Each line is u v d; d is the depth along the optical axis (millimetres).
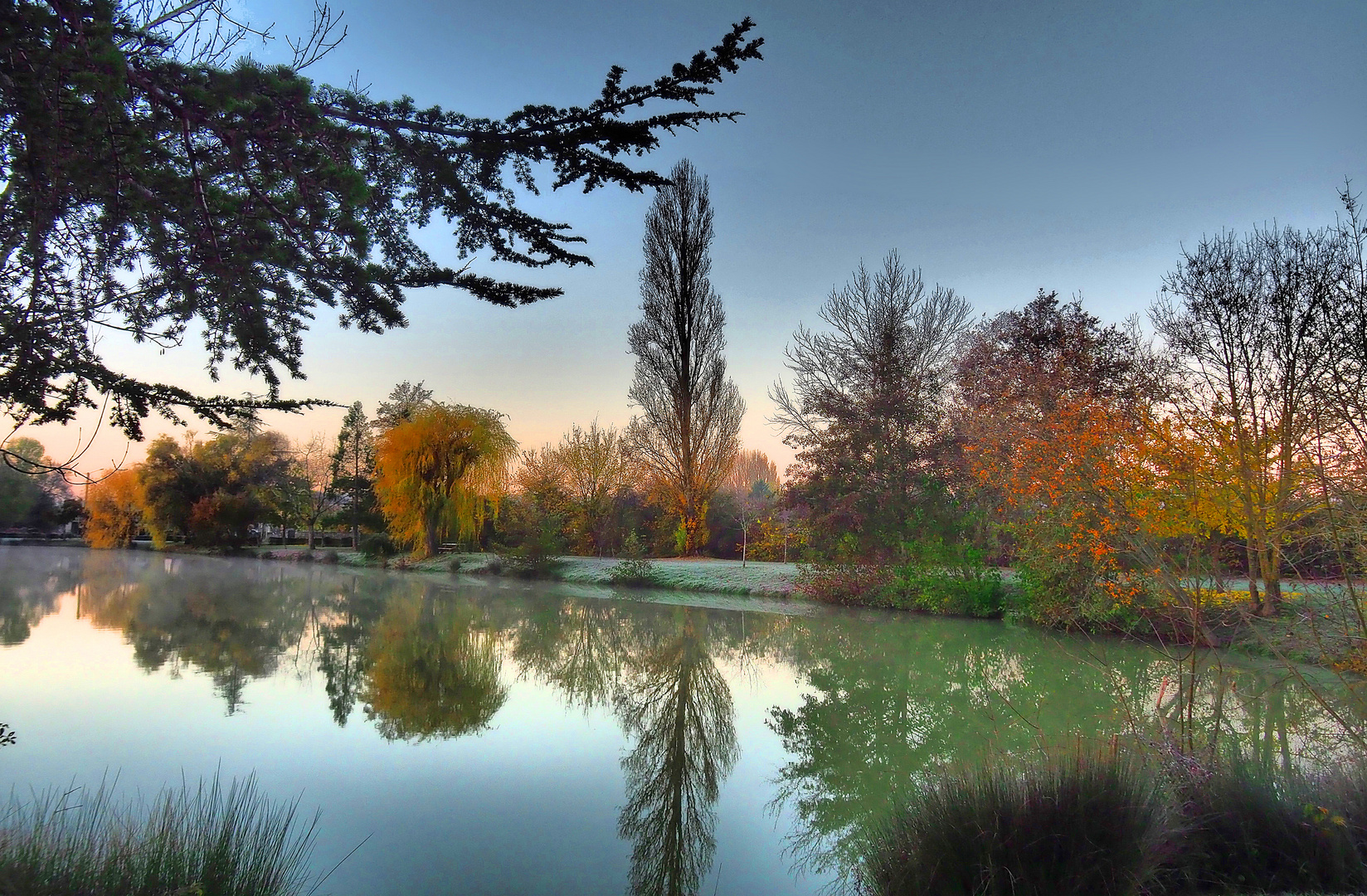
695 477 34125
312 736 8641
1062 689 10773
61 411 3328
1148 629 13555
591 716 9938
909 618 18703
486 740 8703
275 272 3436
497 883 5148
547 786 7199
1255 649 9031
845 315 22453
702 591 25203
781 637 16438
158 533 44906
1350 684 5375
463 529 35562
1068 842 4008
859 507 20047
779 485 28266
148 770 7250
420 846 5730
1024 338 20141
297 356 3723
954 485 19438
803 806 6711
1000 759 5242
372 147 3514
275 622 18203
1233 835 4266
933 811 4508
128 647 14500
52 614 19000
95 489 46406
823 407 20953
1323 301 10734
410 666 13172
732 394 35156
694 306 34688
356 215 3174
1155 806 4266
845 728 9344
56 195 2926
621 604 22125
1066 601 14867
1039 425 12664
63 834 4316
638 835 6043
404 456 35375
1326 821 4168
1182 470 8273
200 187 2879
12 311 3090
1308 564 6621
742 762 8039
